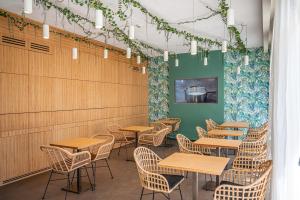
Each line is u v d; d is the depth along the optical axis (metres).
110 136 5.30
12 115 4.89
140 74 9.37
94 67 7.12
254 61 8.16
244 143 4.70
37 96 5.42
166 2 4.45
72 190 4.21
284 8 2.74
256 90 8.15
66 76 6.18
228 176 3.18
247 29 5.96
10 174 4.82
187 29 6.06
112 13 4.93
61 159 3.87
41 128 5.49
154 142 6.02
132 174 5.13
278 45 2.84
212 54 8.71
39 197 3.98
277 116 2.76
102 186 4.45
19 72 5.05
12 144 4.88
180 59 9.24
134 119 8.95
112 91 7.85
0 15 4.70
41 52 5.54
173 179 3.19
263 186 2.51
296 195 2.64
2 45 4.74
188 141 4.91
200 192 4.16
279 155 2.72
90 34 6.43
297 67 2.71
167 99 9.52
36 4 4.44
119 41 7.25
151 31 6.25
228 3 4.29
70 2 4.45
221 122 8.60
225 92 8.55
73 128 6.35
